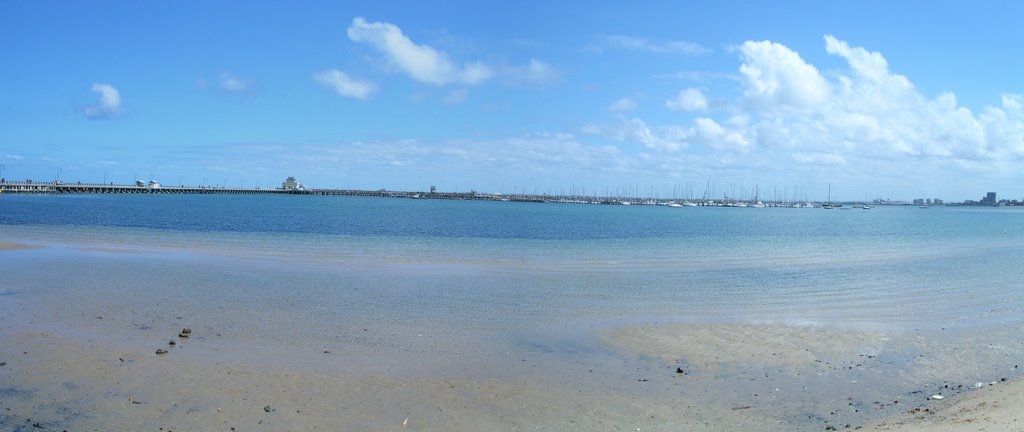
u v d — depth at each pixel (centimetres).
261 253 3872
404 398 1245
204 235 5378
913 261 4128
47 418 1080
